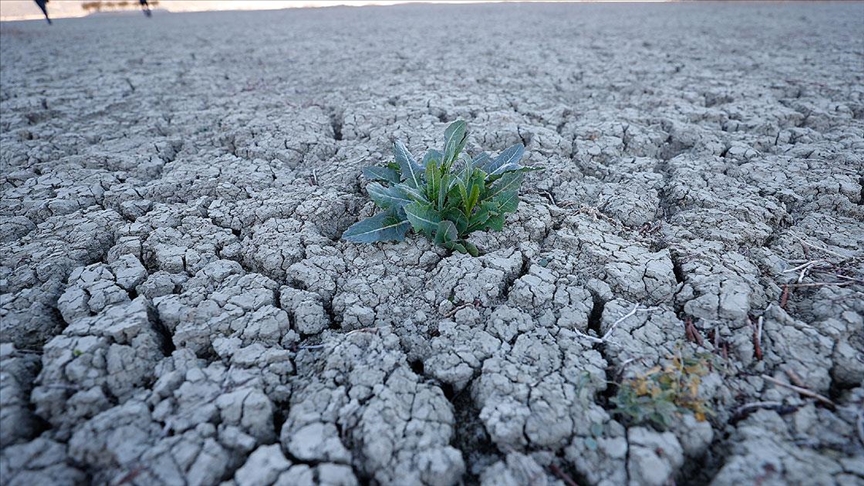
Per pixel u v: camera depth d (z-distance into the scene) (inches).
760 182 26.0
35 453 12.7
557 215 23.2
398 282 19.6
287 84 47.8
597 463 13.0
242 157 30.3
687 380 14.9
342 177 26.7
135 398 14.3
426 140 30.8
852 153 27.7
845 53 52.8
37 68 54.7
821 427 13.7
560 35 71.7
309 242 21.6
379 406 14.3
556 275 19.6
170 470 12.5
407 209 19.3
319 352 16.7
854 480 12.1
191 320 17.2
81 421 13.9
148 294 18.7
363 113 36.3
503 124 33.1
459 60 54.7
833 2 110.7
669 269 19.3
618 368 15.6
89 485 12.5
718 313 17.1
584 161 29.2
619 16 94.3
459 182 19.5
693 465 13.5
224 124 35.5
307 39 72.7
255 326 17.1
